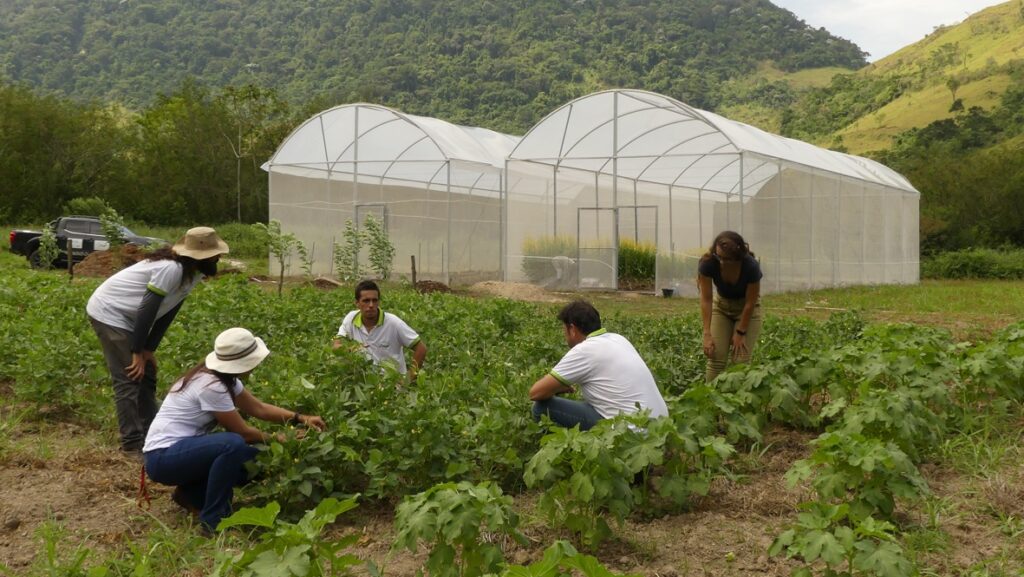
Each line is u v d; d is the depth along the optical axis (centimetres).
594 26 16500
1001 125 7169
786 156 2380
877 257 2983
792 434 793
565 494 546
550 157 2450
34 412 798
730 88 15338
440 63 14438
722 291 849
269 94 5075
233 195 4834
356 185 2548
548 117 2386
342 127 2519
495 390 692
